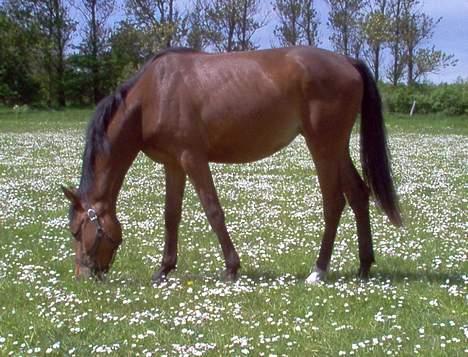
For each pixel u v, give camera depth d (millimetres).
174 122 9242
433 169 23266
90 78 76000
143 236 12711
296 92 9258
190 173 9328
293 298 8609
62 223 13891
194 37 69188
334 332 7289
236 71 9336
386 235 12609
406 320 7711
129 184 19547
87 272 9578
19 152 28578
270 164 25000
